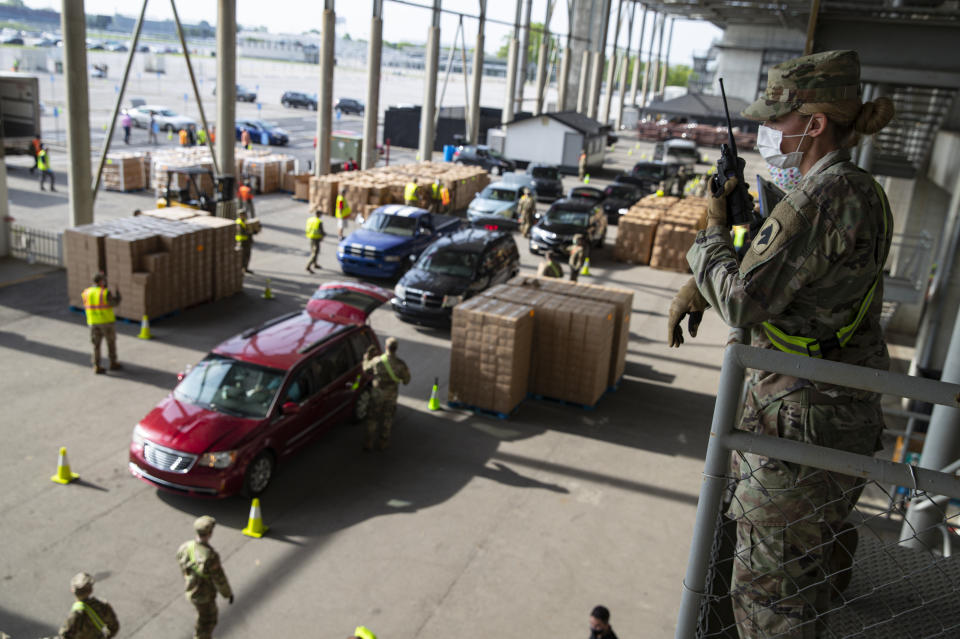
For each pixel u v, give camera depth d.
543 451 12.93
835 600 2.63
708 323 20.88
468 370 14.08
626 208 34.69
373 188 30.27
